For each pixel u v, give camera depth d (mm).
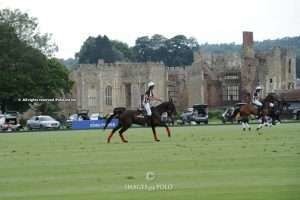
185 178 58000
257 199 46125
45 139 139125
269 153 82000
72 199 47750
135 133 158500
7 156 88000
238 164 68875
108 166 70188
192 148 94375
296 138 116875
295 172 60906
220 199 46531
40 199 48000
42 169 68562
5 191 52281
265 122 170125
